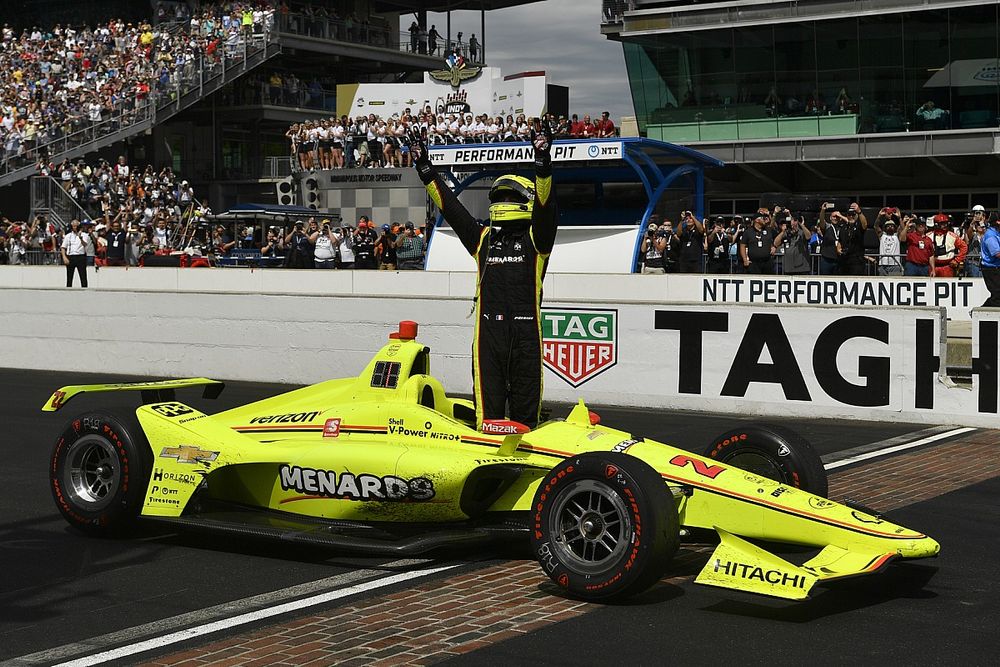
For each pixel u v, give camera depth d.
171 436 7.57
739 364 13.54
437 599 6.16
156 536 7.76
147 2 49.91
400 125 35.62
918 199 35.31
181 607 6.08
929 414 12.64
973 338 12.40
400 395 7.45
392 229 26.39
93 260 30.17
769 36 33.81
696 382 13.80
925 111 32.31
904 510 8.38
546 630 5.62
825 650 5.36
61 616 5.93
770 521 6.15
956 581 6.59
